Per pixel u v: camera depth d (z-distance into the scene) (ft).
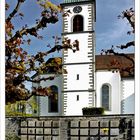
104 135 72.90
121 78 152.76
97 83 154.71
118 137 71.26
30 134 78.74
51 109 150.82
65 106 152.05
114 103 151.53
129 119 70.90
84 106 151.64
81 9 162.50
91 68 154.61
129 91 150.92
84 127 75.31
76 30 161.17
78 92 153.28
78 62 156.15
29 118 79.15
